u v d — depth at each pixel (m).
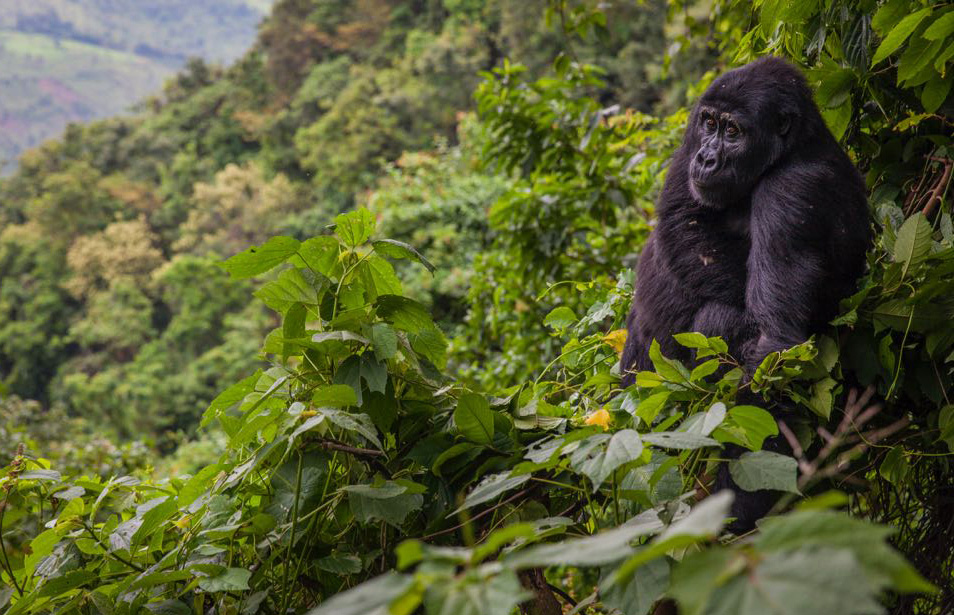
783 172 3.44
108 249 65.50
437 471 2.78
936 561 3.31
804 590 1.14
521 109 7.29
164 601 2.68
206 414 2.95
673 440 2.12
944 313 3.01
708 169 3.54
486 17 61.16
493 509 2.69
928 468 3.32
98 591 2.71
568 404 3.39
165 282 59.16
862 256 3.47
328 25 77.44
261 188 63.69
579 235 7.16
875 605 1.09
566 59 7.29
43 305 65.75
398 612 1.37
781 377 2.82
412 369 2.96
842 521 1.23
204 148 80.25
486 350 9.02
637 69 38.84
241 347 48.41
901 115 4.18
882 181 4.23
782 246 3.31
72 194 71.19
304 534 2.73
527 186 7.35
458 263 17.36
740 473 2.22
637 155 6.64
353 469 2.81
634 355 3.74
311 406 2.76
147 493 3.14
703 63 18.42
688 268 3.57
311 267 3.00
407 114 58.75
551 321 3.96
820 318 3.29
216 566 2.60
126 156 81.56
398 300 2.97
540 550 1.47
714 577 1.21
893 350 3.18
